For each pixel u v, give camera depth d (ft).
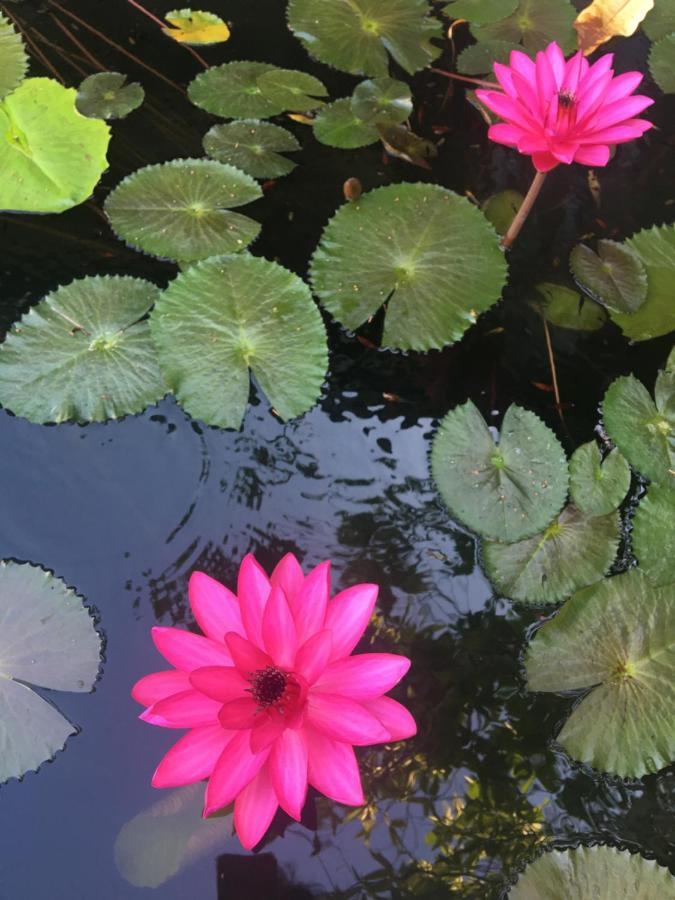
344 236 3.84
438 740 3.30
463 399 3.71
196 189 3.94
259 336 3.66
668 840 3.21
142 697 3.10
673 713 3.27
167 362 3.61
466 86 4.36
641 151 4.26
